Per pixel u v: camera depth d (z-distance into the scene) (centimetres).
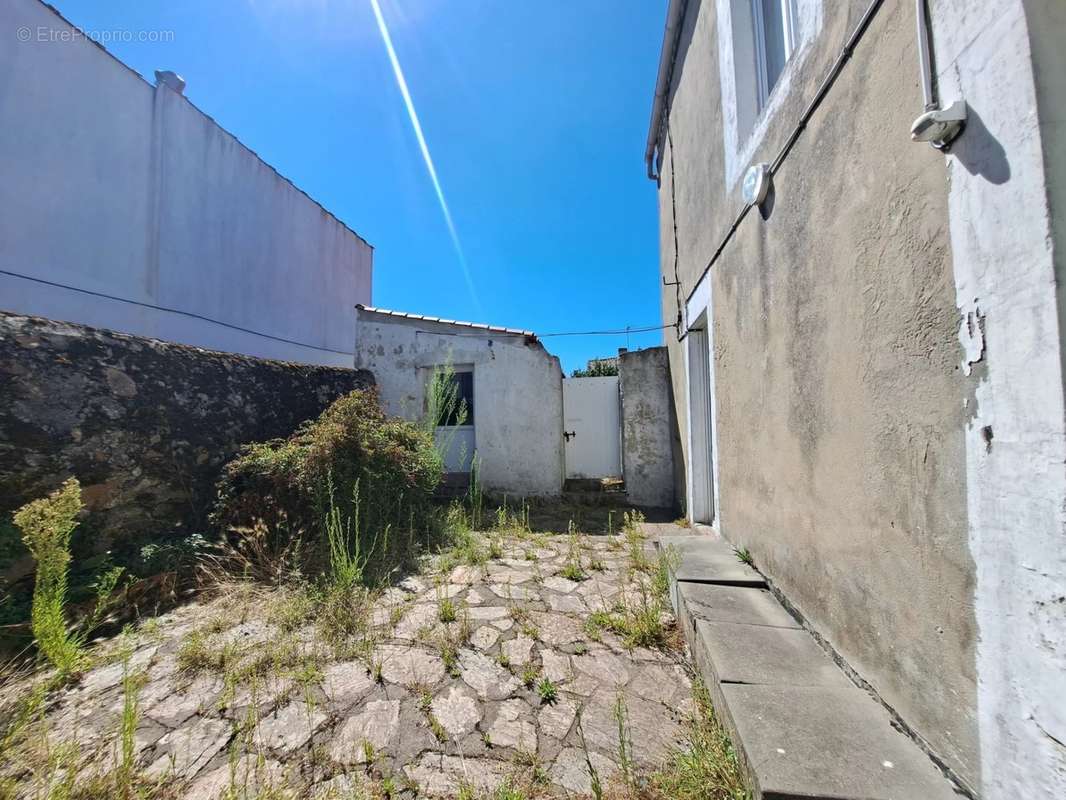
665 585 310
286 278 960
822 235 191
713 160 367
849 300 172
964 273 115
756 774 124
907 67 136
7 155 507
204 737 176
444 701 199
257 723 183
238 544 354
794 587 227
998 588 106
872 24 153
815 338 200
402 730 181
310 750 170
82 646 238
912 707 138
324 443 393
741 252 299
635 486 640
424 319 700
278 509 371
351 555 355
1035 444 95
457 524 477
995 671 106
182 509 372
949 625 122
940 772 124
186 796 149
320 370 569
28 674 212
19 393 275
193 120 736
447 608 278
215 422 406
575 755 169
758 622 221
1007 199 102
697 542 356
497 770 162
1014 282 100
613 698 203
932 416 129
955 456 120
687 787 147
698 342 488
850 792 117
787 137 225
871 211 156
